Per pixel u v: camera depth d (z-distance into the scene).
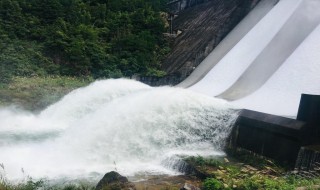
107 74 38.97
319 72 21.12
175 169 14.49
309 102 13.75
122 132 16.41
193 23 46.34
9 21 40.50
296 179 11.84
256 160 14.88
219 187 10.83
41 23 42.88
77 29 42.38
